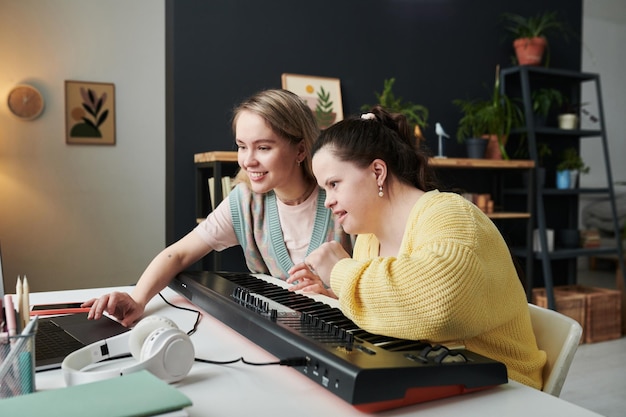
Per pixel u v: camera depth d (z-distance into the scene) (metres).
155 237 4.44
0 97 3.89
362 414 0.71
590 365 3.15
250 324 0.95
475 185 3.98
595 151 6.20
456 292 0.83
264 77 3.31
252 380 0.82
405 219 1.08
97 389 0.65
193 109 3.15
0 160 3.91
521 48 3.89
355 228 1.09
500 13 4.06
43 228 4.08
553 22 3.98
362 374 0.68
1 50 3.86
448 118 3.91
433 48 3.83
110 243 4.30
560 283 4.30
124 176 4.31
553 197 4.25
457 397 0.77
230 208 1.65
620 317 3.79
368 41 3.61
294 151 1.53
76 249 4.19
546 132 3.81
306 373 0.78
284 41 3.36
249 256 1.70
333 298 1.30
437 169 3.52
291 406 0.73
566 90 4.30
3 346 0.71
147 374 0.71
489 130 3.72
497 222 3.99
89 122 4.15
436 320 0.83
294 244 1.63
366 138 1.05
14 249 4.00
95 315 1.18
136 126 4.32
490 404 0.74
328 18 3.48
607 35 6.28
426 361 0.75
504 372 0.79
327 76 3.49
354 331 0.90
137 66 4.28
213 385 0.80
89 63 4.13
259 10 3.29
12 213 3.98
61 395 0.63
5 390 0.70
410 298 0.84
